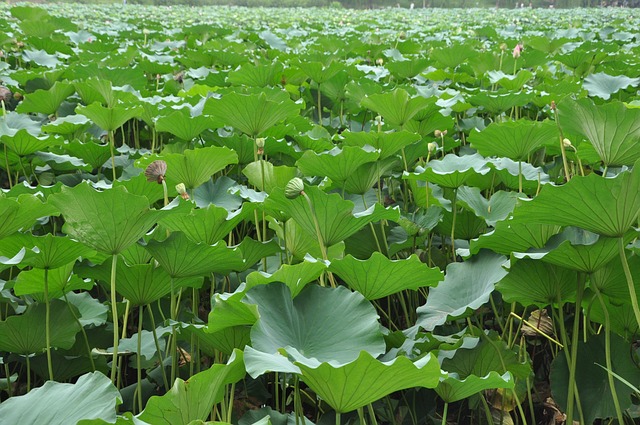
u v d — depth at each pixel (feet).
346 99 17.75
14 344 8.02
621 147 7.74
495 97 14.76
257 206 8.78
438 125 13.92
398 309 11.11
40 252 7.39
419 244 10.84
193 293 9.61
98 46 26.71
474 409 8.64
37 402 5.47
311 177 11.39
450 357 7.23
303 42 32.04
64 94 16.21
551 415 8.92
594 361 7.50
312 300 6.75
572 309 9.73
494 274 7.71
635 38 32.14
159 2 134.92
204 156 10.21
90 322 8.60
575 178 6.12
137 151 13.98
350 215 7.94
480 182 11.58
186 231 8.26
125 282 7.77
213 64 24.08
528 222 6.87
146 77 21.42
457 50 21.47
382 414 8.09
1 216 7.00
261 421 4.98
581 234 7.39
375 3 162.40
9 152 12.87
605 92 17.31
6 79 18.49
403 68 20.06
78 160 12.62
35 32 29.37
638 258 6.95
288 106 11.65
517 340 9.86
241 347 7.00
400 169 12.80
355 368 4.92
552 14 75.56
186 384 5.17
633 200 6.22
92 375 5.58
